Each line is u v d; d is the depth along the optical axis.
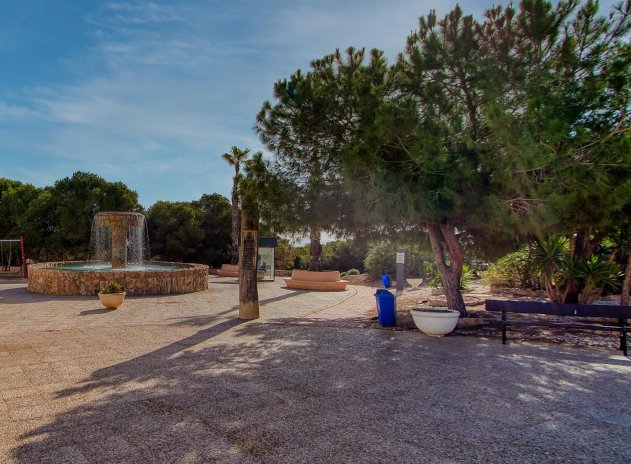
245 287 10.88
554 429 4.15
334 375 5.94
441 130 7.80
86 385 5.38
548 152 6.33
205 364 6.44
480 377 5.88
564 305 7.97
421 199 7.76
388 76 8.96
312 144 9.24
